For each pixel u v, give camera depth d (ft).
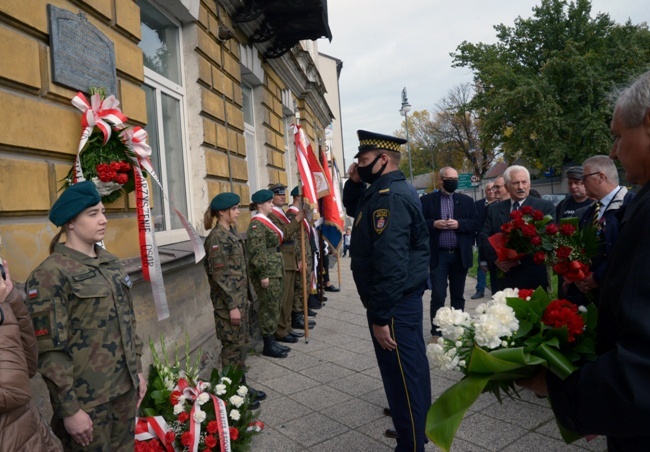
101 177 10.14
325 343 19.27
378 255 9.07
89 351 7.30
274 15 25.46
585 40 101.40
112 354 7.52
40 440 5.59
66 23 10.49
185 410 10.39
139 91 13.80
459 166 156.15
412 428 9.36
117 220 12.12
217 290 13.75
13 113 9.05
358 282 9.95
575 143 93.97
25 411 5.50
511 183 14.79
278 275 17.83
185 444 9.66
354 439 11.15
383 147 9.95
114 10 12.75
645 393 3.43
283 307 19.58
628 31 100.37
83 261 7.51
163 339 12.53
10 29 9.20
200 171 19.53
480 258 18.07
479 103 109.29
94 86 11.44
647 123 4.11
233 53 23.88
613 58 95.66
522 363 4.40
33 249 9.34
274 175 31.04
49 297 6.88
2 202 8.68
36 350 6.08
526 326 4.88
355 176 12.26
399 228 9.05
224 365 13.60
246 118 28.35
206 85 20.22
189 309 15.19
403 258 9.01
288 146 38.01
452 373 14.85
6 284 5.67
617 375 3.63
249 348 18.15
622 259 4.01
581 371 4.08
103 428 7.42
